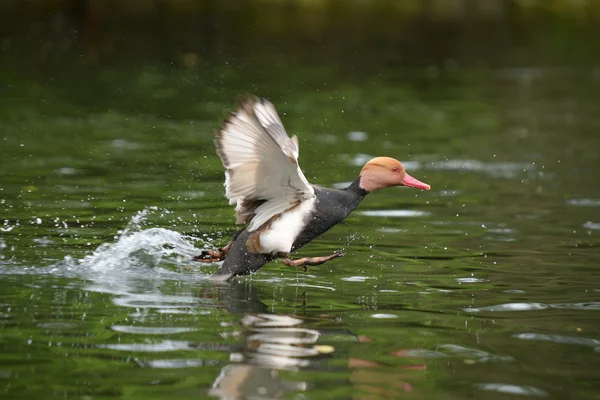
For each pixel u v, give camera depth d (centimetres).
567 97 2608
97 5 3719
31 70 2692
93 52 2983
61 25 3359
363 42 3503
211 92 2469
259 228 1006
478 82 2848
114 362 728
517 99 2570
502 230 1283
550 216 1370
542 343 806
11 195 1396
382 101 2488
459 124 2198
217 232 1232
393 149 1886
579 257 1133
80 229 1214
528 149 1914
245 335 809
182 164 1677
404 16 4141
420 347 788
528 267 1087
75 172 1584
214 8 3919
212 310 891
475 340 812
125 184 1508
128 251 1118
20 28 3275
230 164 942
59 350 754
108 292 947
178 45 3158
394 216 1380
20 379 688
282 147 902
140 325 831
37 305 888
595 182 1614
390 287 1002
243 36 3428
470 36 3747
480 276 1048
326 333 823
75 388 671
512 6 4453
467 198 1498
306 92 2553
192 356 747
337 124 2147
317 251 1173
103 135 1920
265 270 1078
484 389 693
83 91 2420
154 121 2084
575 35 3828
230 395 664
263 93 2494
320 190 1023
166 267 1072
